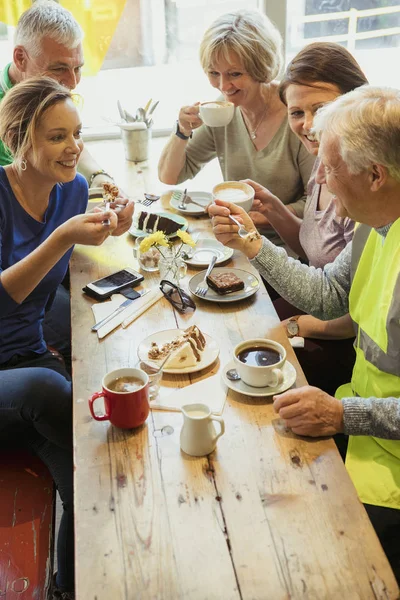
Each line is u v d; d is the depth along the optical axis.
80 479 1.34
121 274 2.05
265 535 1.21
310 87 2.02
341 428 1.46
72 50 2.49
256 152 2.61
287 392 1.46
